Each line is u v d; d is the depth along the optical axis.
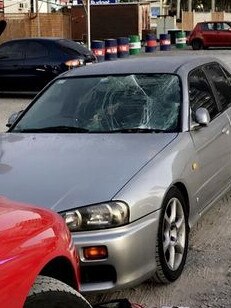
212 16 63.34
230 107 6.56
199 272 4.97
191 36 38.44
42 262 2.87
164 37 38.12
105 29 45.53
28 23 34.03
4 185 4.46
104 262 4.17
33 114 5.97
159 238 4.50
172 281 4.75
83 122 5.66
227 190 6.31
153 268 4.45
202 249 5.47
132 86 5.89
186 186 5.02
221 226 6.08
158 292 4.64
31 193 4.34
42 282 2.91
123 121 5.56
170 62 6.23
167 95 5.70
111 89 5.93
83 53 16.61
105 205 4.22
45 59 16.27
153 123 5.48
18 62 16.53
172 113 5.52
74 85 6.13
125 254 4.20
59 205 4.22
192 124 5.47
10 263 2.68
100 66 6.39
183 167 4.98
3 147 5.27
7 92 16.83
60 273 3.22
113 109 5.71
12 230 2.89
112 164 4.69
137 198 4.34
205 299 4.51
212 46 38.16
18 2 39.78
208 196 5.63
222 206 6.69
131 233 4.23
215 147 5.78
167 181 4.65
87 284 4.20
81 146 5.10
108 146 5.06
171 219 4.73
